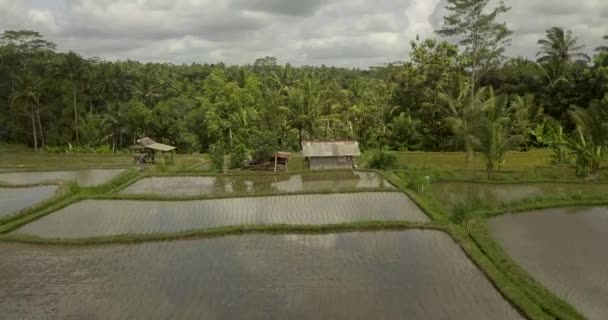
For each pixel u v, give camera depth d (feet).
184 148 158.30
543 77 128.06
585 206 54.03
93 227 48.06
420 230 45.34
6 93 168.86
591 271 34.73
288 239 43.16
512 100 130.93
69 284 33.78
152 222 49.67
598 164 76.07
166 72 254.06
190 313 29.01
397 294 31.27
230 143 108.68
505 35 121.70
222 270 35.88
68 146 152.66
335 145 90.17
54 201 57.57
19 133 168.96
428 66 120.16
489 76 138.00
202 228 46.96
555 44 127.24
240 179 76.69
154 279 34.40
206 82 143.95
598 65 125.59
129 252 40.37
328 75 233.55
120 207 55.98
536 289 31.01
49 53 181.37
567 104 123.03
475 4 117.50
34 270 36.52
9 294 32.27
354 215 51.21
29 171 91.35
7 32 168.66
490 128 72.43
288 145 130.72
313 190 63.31
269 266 36.55
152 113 163.94
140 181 75.61
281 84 162.50
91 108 169.17
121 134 173.68
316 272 35.17
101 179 81.56
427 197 58.75
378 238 43.09
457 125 91.97
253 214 52.21
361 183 71.10
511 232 44.73
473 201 54.60
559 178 72.95
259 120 129.39
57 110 162.61
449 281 33.37
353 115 131.64
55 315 29.17
